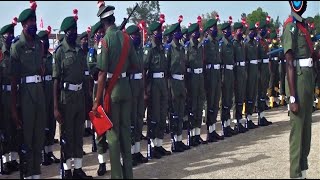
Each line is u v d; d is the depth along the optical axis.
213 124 8.67
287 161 6.88
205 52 8.45
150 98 7.43
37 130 5.88
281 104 13.42
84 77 6.34
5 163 6.84
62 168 6.16
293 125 5.67
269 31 12.08
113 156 5.51
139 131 7.11
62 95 6.04
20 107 5.78
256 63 9.72
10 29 6.94
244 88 9.44
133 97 7.00
